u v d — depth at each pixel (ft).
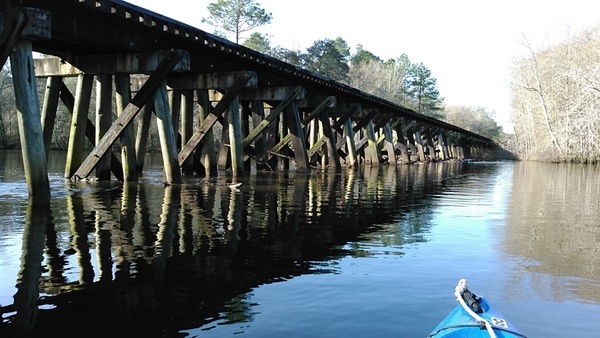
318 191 40.42
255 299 14.11
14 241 19.89
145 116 48.73
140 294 14.30
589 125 121.19
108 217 25.31
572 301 14.76
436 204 35.45
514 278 16.89
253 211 28.68
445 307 13.80
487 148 218.79
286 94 55.62
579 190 51.26
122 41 35.50
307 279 15.97
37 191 29.04
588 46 134.62
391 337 11.86
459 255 19.77
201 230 22.84
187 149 46.21
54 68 41.32
